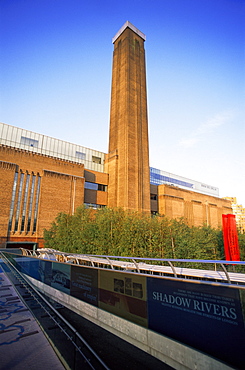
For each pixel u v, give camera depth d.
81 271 10.01
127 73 52.84
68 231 26.67
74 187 41.22
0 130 40.94
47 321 7.86
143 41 59.94
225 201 73.88
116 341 7.31
